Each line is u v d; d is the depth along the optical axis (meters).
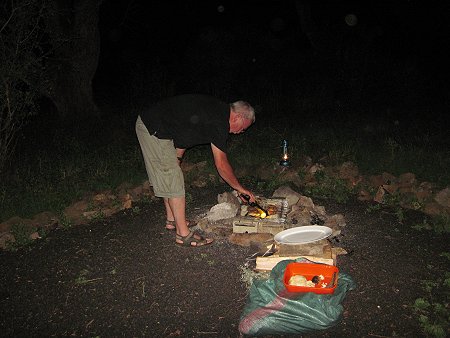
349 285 2.58
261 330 2.31
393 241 3.18
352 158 4.50
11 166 4.50
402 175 4.06
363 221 3.50
